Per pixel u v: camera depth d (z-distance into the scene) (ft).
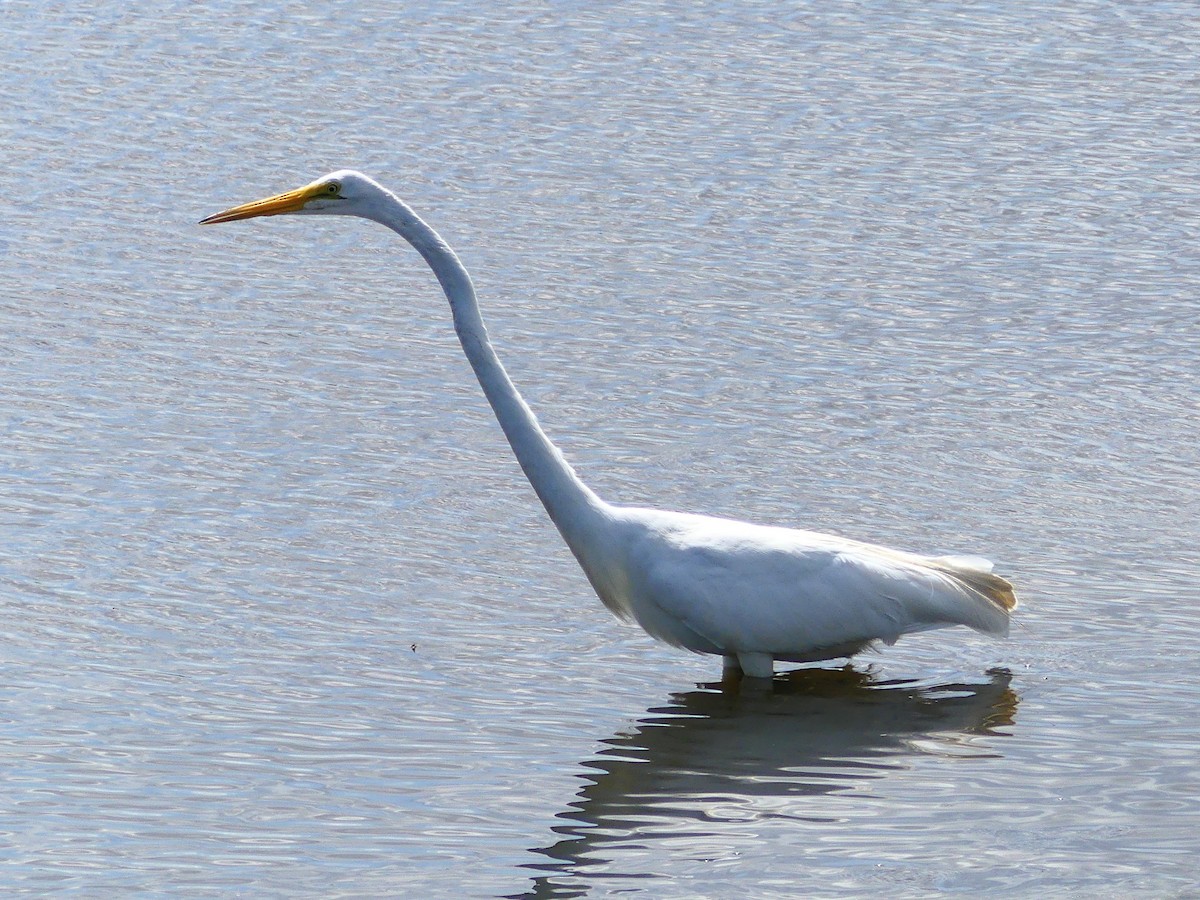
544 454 42.16
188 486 51.47
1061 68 95.50
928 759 37.29
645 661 42.57
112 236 72.59
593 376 60.54
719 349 63.05
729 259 71.51
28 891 31.78
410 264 71.36
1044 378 60.90
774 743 38.27
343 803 35.14
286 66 94.12
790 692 41.27
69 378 59.21
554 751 37.63
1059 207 77.05
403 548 48.06
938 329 65.05
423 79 92.38
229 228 74.33
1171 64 96.17
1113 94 91.61
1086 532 49.34
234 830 34.04
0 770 36.32
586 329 64.59
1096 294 68.33
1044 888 31.78
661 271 70.23
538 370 60.90
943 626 42.42
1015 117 88.17
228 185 78.18
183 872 32.45
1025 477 53.11
